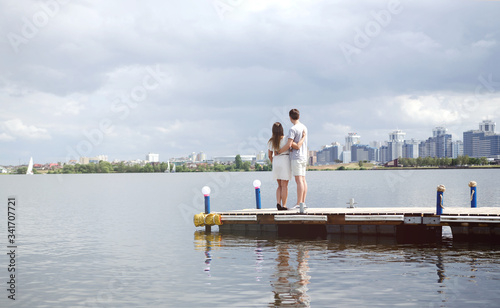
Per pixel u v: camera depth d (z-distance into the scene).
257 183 18.53
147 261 11.84
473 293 8.30
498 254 11.90
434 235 15.30
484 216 13.17
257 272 10.23
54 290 9.15
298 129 16.00
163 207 31.25
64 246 14.56
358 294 8.38
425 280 9.25
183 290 8.94
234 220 16.64
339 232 15.77
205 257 12.16
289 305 7.85
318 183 75.19
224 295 8.52
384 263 10.91
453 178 88.38
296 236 15.69
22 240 15.97
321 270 10.28
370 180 89.38
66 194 53.81
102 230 18.66
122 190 63.22
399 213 14.45
